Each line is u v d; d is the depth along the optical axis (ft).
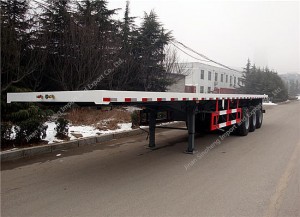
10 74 38.17
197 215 12.43
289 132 38.55
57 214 12.53
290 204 13.62
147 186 16.15
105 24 52.21
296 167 20.17
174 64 73.72
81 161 21.70
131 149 26.25
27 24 41.60
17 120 27.20
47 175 18.13
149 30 64.90
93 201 13.96
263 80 156.76
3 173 18.47
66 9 45.91
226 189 15.62
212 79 163.43
